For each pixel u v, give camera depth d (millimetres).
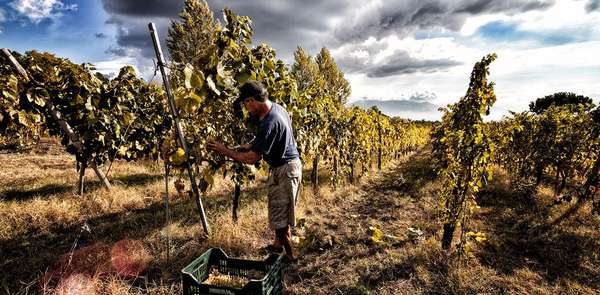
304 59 32875
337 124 7258
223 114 4098
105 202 4777
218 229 3934
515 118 9016
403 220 5078
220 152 2951
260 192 6047
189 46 21391
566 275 3471
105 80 5773
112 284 2693
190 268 2367
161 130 6633
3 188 5426
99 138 5109
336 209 5664
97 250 3363
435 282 3113
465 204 3570
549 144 7527
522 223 4953
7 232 3758
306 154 6188
